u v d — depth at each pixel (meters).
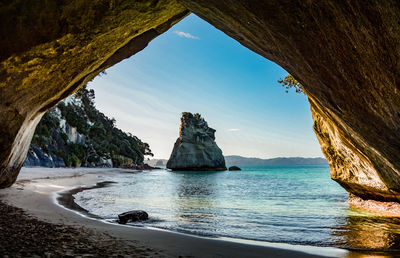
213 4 4.70
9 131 7.14
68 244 3.72
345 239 5.73
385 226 7.09
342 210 9.94
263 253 4.43
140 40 8.32
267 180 34.97
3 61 5.19
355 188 10.88
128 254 3.53
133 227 5.92
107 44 7.16
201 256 3.88
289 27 3.82
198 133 83.75
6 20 4.70
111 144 84.50
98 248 3.67
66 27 5.48
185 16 8.27
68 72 7.19
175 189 19.58
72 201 10.04
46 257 3.04
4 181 9.31
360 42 3.32
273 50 4.91
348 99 4.33
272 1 3.56
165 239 4.78
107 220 6.93
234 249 4.54
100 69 8.70
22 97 6.63
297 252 4.62
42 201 8.60
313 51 3.96
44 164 39.28
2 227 4.32
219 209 10.07
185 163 82.00
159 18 7.39
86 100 78.88
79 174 30.06
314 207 10.80
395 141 4.42
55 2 4.88
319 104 6.32
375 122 4.32
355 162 9.63
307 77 4.77
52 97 7.93
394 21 2.86
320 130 12.12
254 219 8.10
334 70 4.01
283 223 7.51
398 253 4.64
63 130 54.69
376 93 3.75
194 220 7.76
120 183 23.12
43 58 5.84
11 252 3.07
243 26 4.82
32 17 4.88
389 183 7.79
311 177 44.16
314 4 3.28
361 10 2.98
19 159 9.59
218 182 30.38
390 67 3.28
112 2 5.64
